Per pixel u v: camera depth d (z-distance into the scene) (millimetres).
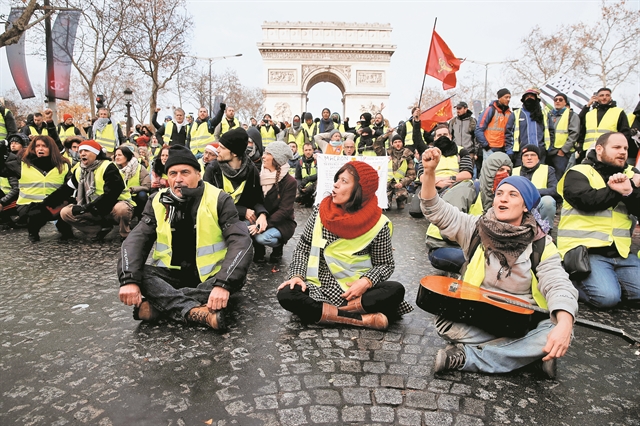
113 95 48094
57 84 13898
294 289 3545
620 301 4414
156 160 8672
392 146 10828
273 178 5719
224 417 2406
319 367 2953
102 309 3973
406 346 3295
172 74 28250
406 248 6605
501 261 3008
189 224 3730
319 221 3738
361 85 49781
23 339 3348
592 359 3182
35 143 7086
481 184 5465
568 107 9234
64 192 6887
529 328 2908
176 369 2906
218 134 11648
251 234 5004
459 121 11195
